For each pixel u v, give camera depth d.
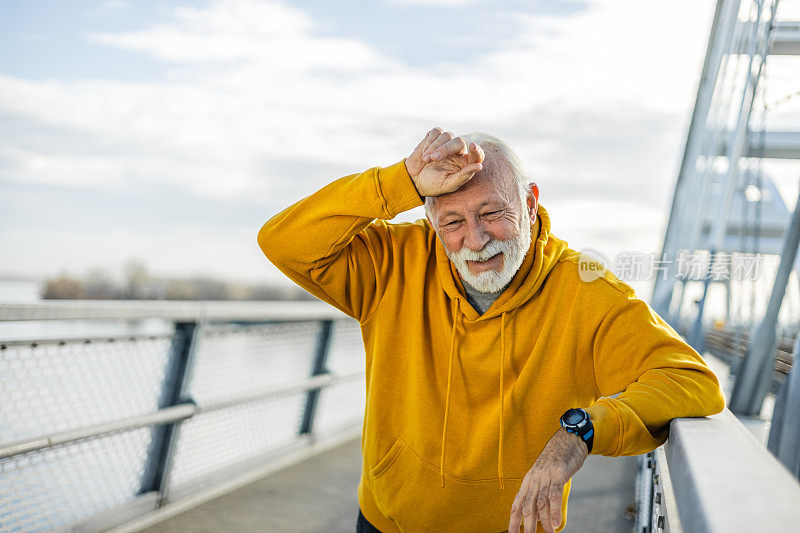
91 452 2.88
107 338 2.89
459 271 1.51
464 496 1.60
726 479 0.69
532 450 1.57
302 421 4.55
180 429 3.31
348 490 3.77
